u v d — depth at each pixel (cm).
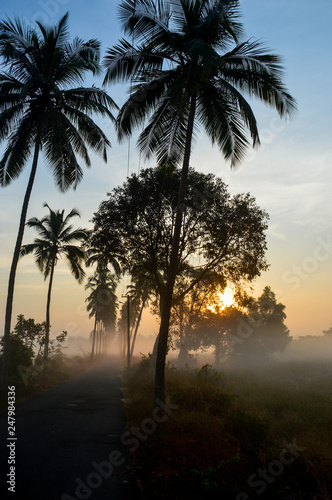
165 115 1328
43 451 716
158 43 1185
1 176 1612
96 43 1641
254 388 1733
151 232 1575
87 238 1675
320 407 1266
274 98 1243
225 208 1532
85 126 1717
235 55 1245
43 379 2139
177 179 1585
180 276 1984
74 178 1809
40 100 1655
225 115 1291
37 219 2925
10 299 1532
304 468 652
